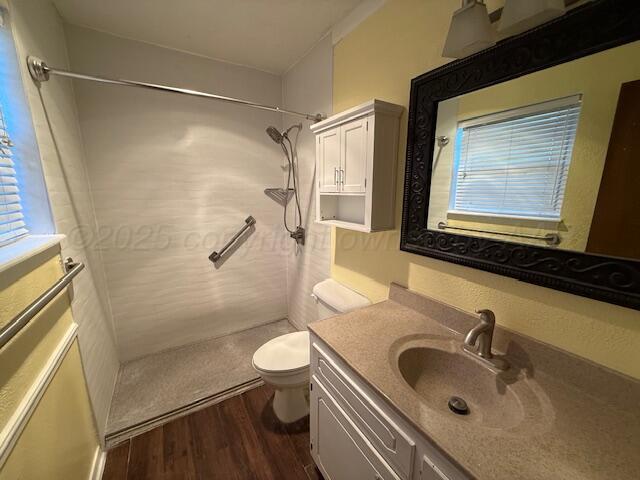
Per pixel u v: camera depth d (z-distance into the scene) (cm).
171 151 199
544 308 86
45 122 119
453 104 102
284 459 138
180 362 210
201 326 236
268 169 239
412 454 71
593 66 69
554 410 73
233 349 228
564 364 82
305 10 148
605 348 75
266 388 185
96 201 179
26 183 107
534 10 66
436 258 115
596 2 66
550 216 80
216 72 205
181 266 218
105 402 158
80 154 165
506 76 85
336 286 176
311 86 193
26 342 83
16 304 81
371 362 91
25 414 75
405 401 75
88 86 168
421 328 113
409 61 120
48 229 113
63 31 156
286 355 152
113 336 197
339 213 169
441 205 111
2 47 98
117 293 198
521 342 91
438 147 109
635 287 67
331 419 107
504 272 92
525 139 83
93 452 130
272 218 250
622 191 67
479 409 88
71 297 121
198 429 154
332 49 167
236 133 220
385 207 130
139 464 135
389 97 131
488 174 94
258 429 154
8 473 68
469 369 95
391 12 125
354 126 127
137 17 154
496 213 93
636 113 64
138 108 184
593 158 71
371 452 86
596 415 71
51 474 89
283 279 268
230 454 140
